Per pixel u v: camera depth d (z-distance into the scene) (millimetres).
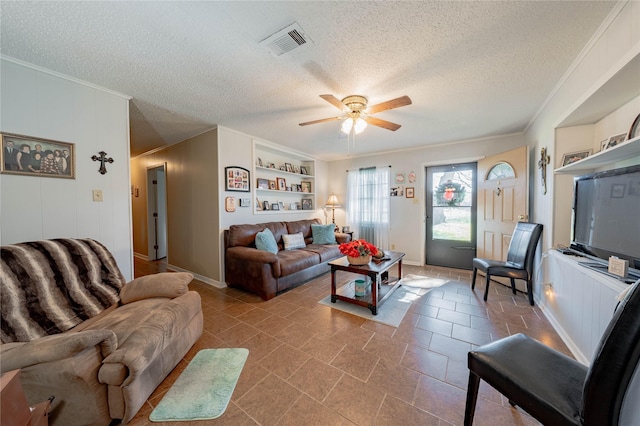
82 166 2074
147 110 2699
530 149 3086
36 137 1836
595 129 2047
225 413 1280
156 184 5086
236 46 1618
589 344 1578
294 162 4961
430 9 1311
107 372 1152
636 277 1257
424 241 4453
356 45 1609
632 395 722
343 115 2639
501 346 1157
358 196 5105
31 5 1249
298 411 1292
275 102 2504
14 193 1748
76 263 1665
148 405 1333
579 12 1332
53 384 1074
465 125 3234
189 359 1733
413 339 1971
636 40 1193
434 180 4426
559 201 2230
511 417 1248
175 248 4121
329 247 4070
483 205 3654
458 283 3348
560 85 2076
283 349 1851
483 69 1899
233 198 3498
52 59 1749
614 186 1441
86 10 1297
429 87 2184
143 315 1555
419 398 1373
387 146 4383
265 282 2818
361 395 1397
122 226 2320
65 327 1410
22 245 1476
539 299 2586
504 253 3254
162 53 1692
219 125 3242
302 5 1281
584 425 770
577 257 1835
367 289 2916
